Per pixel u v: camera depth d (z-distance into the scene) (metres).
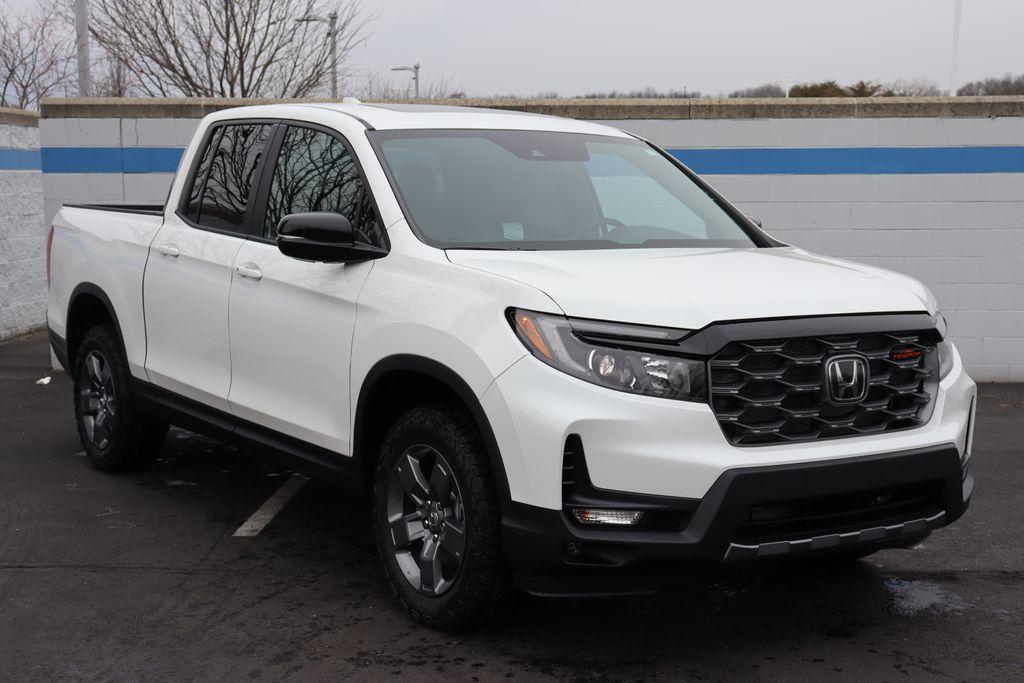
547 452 3.36
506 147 4.78
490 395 3.50
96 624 3.96
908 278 4.16
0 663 3.62
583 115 9.36
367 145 4.46
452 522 3.79
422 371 3.77
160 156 9.38
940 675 3.61
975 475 6.35
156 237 5.48
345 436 4.24
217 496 5.67
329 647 3.79
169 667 3.61
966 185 9.21
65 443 6.76
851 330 3.57
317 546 4.90
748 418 3.45
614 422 3.32
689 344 3.38
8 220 11.12
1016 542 5.10
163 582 4.41
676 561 3.36
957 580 4.58
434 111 4.95
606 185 4.86
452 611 3.78
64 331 6.17
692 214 4.88
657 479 3.32
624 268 3.80
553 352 3.41
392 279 4.03
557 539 3.38
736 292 3.58
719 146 9.30
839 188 9.30
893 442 3.61
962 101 9.13
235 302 4.81
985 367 9.39
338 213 4.39
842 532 3.54
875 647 3.85
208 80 18.58
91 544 4.87
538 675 3.58
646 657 3.74
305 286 4.40
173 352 5.32
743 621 4.09
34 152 11.77
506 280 3.62
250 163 5.08
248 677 3.54
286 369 4.53
